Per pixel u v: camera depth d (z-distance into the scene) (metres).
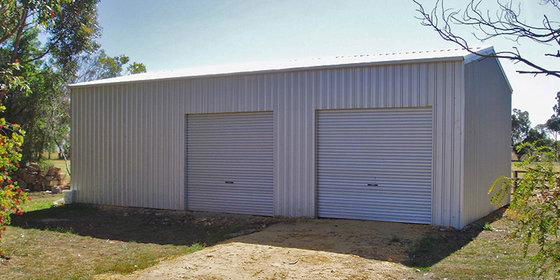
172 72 16.25
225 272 7.09
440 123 10.55
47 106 23.20
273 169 12.39
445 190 10.52
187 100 13.57
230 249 8.49
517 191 4.40
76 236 10.48
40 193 19.36
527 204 4.38
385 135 11.18
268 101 12.41
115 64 32.81
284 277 6.86
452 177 10.45
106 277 7.21
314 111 11.84
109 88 14.91
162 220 12.46
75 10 22.12
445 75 10.51
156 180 14.08
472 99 11.12
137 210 13.95
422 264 7.67
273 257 7.93
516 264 7.66
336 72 11.59
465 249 8.76
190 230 11.16
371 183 11.34
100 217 13.07
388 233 9.83
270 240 9.30
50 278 7.18
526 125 40.22
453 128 10.44
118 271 7.54
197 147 13.54
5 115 21.45
